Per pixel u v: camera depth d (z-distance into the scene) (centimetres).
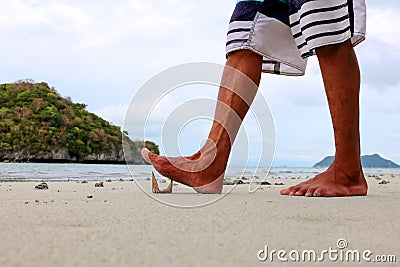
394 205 204
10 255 87
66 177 686
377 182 530
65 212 158
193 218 146
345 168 262
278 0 277
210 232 119
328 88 260
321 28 254
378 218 157
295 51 287
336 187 259
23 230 117
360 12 269
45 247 95
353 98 259
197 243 104
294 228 129
